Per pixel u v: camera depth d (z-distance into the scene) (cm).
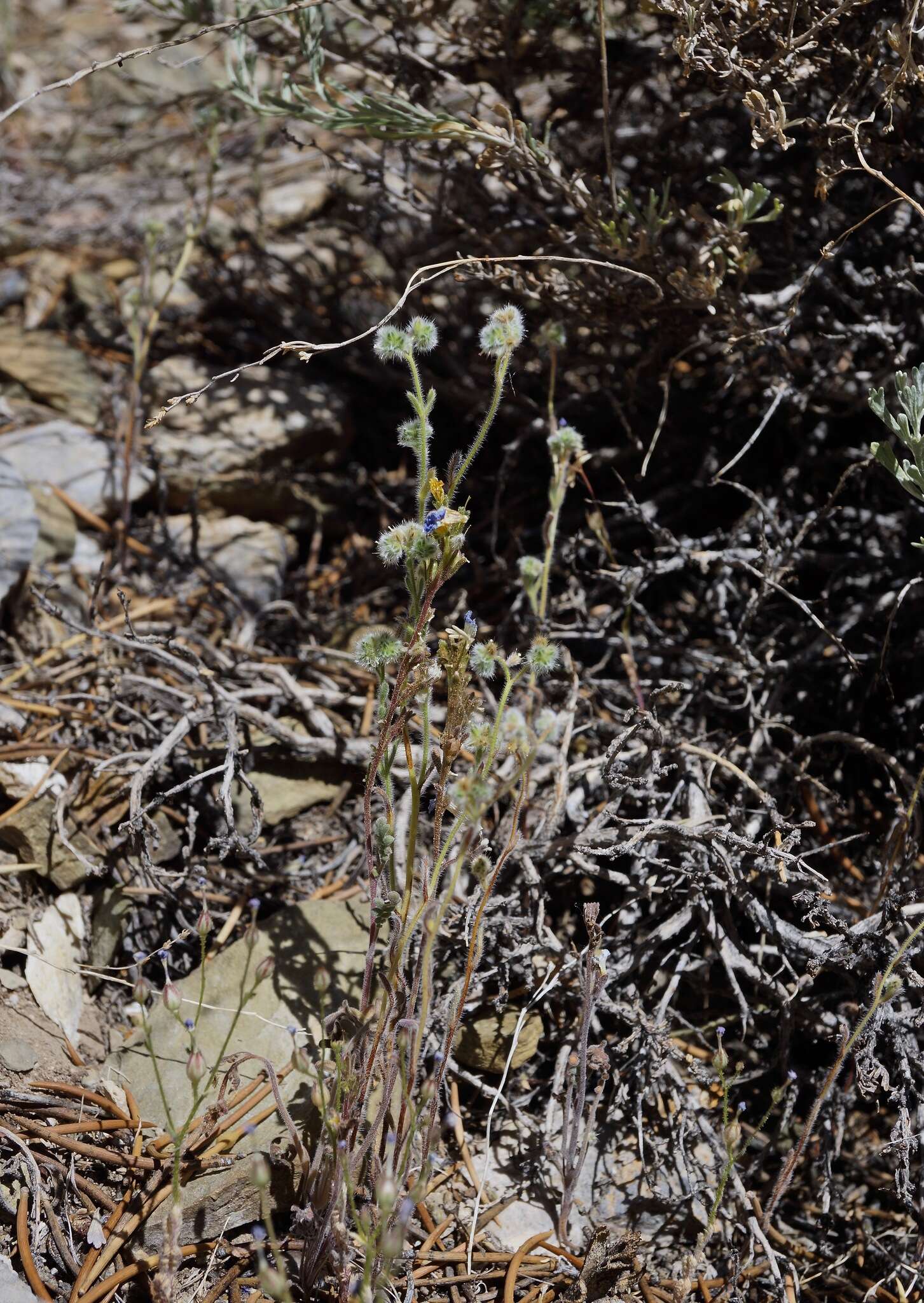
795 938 216
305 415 350
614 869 244
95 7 579
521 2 281
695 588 308
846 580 277
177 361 368
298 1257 192
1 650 280
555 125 309
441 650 172
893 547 281
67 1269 184
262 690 256
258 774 259
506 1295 192
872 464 276
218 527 332
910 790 240
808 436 293
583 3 290
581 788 246
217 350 377
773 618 283
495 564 307
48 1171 195
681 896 231
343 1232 174
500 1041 218
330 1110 176
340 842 256
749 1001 238
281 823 256
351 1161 179
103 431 343
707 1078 214
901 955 185
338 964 226
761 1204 215
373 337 360
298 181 438
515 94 298
